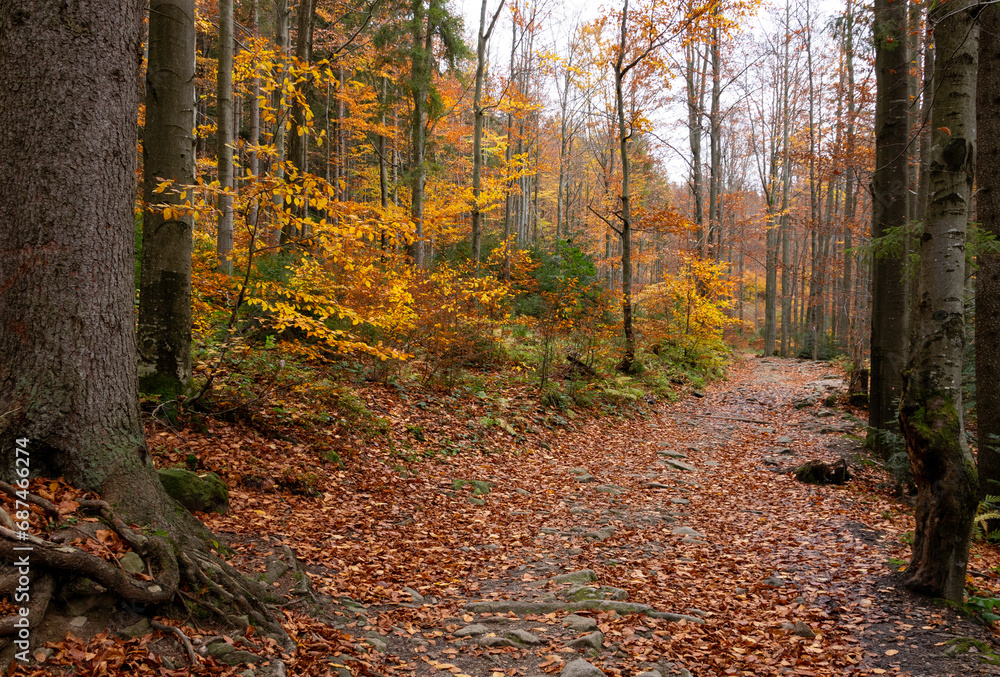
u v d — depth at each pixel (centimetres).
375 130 1836
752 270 5156
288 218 620
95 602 313
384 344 1043
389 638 414
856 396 1434
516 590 529
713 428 1366
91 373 356
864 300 2183
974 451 912
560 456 1034
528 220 3578
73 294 349
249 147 636
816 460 966
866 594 514
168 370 646
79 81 348
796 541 673
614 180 2973
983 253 648
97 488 352
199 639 336
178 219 648
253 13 1792
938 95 536
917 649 417
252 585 406
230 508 548
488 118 2675
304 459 683
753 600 516
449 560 574
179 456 574
